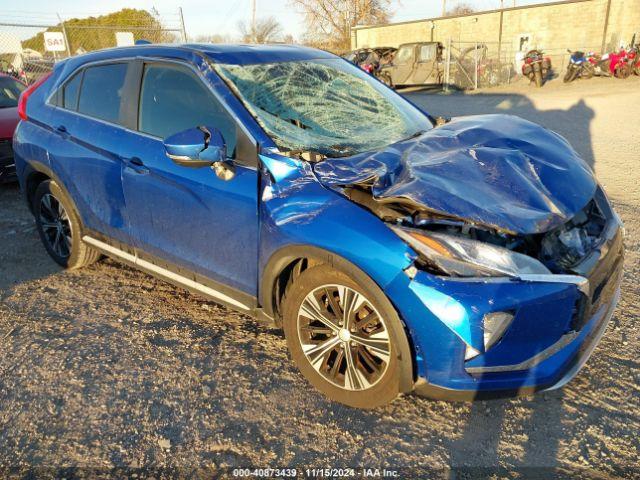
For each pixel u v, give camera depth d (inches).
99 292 156.6
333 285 99.7
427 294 87.3
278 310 115.4
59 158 151.3
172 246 130.1
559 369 94.1
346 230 94.4
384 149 115.9
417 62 850.8
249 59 131.1
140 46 142.3
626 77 802.8
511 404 105.4
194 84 124.2
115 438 99.2
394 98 151.3
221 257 119.3
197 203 118.9
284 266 105.8
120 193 137.1
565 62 1004.6
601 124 417.7
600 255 100.4
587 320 95.4
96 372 118.3
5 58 523.8
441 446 95.7
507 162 105.3
